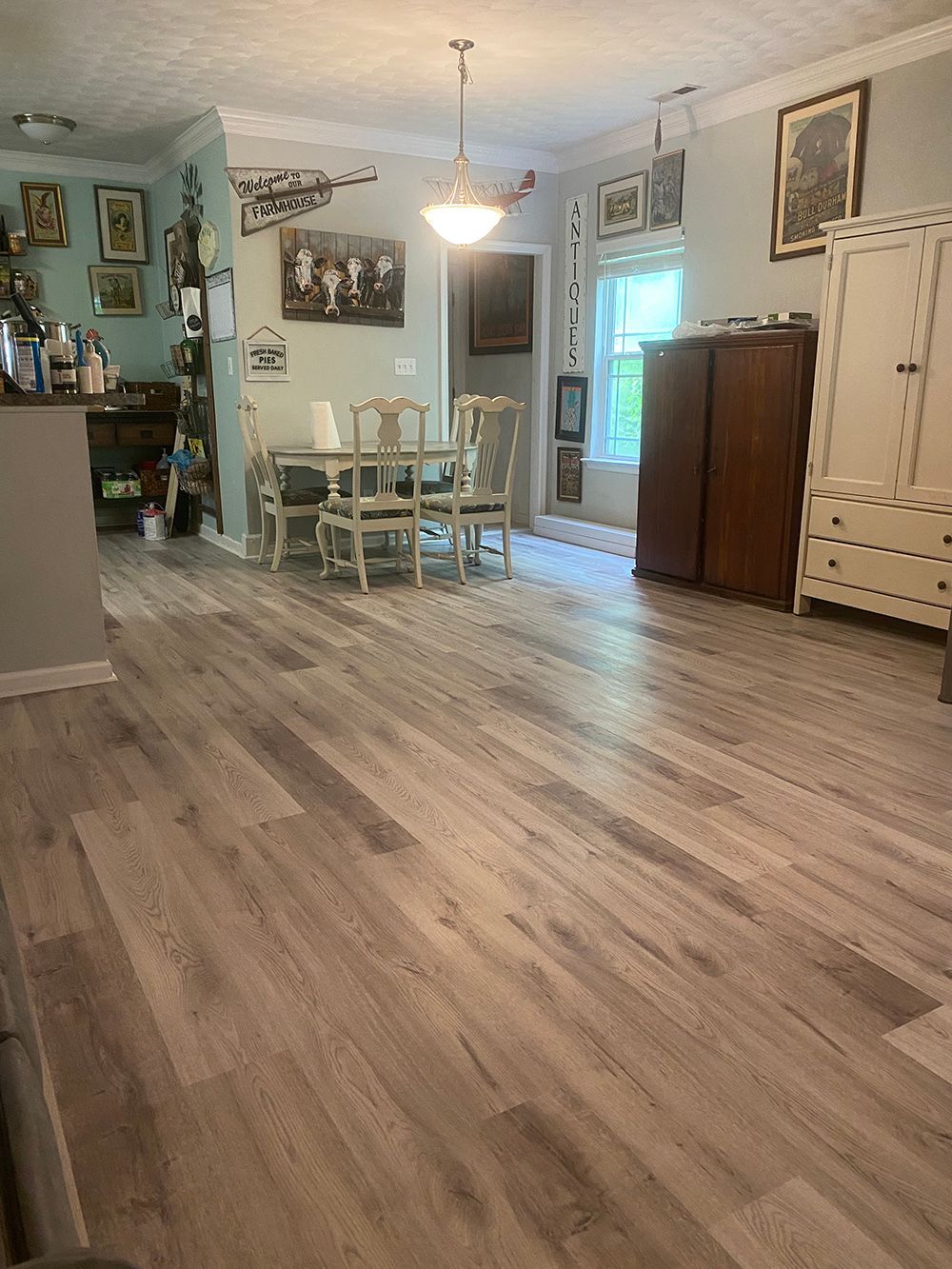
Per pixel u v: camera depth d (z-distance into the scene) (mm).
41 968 1776
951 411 3750
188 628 4250
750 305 5230
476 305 7617
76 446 3240
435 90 5039
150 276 7125
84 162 6648
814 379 4355
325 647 3938
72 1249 606
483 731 2994
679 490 5098
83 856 2199
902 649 3959
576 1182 1306
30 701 3256
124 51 4422
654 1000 1695
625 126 5754
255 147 5488
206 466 6523
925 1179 1317
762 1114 1432
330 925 1920
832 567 4340
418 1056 1551
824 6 3893
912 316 3826
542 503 7113
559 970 1777
